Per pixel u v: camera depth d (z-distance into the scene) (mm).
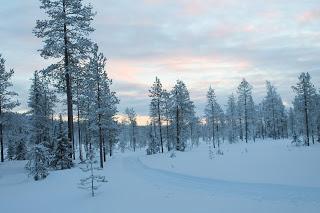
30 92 47062
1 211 17219
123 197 17906
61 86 31359
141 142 134625
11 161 38250
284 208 13891
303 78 69562
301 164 27156
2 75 40094
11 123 40812
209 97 85438
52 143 32656
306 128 72188
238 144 84375
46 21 29047
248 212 13578
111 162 45625
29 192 21250
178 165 34781
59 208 16812
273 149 49312
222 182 21531
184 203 15758
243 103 92938
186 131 72312
